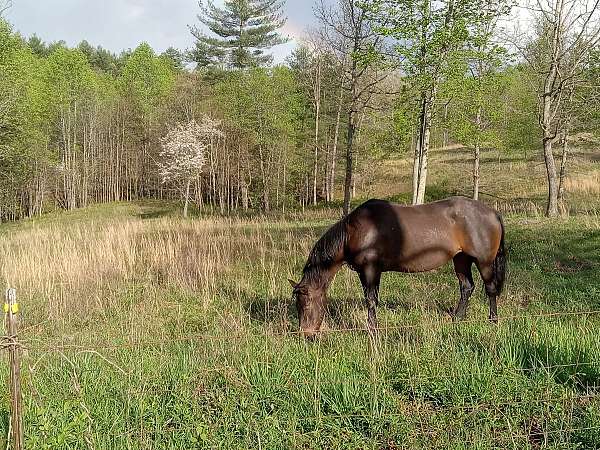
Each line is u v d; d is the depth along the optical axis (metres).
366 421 3.99
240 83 33.22
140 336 6.54
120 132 44.81
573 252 10.62
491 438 3.72
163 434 3.88
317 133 32.81
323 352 5.51
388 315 7.12
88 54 68.12
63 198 43.84
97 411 4.14
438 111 14.91
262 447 3.70
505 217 16.38
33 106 33.53
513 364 4.69
